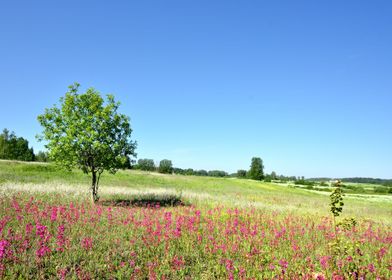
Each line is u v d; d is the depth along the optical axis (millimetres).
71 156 22875
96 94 23781
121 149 24328
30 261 9297
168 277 9367
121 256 10602
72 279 8586
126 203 22188
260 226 16547
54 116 23125
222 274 9672
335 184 9961
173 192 34750
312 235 15141
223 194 39562
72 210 16844
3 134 87000
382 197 75875
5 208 16016
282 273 9344
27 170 44250
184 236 13344
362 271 9750
